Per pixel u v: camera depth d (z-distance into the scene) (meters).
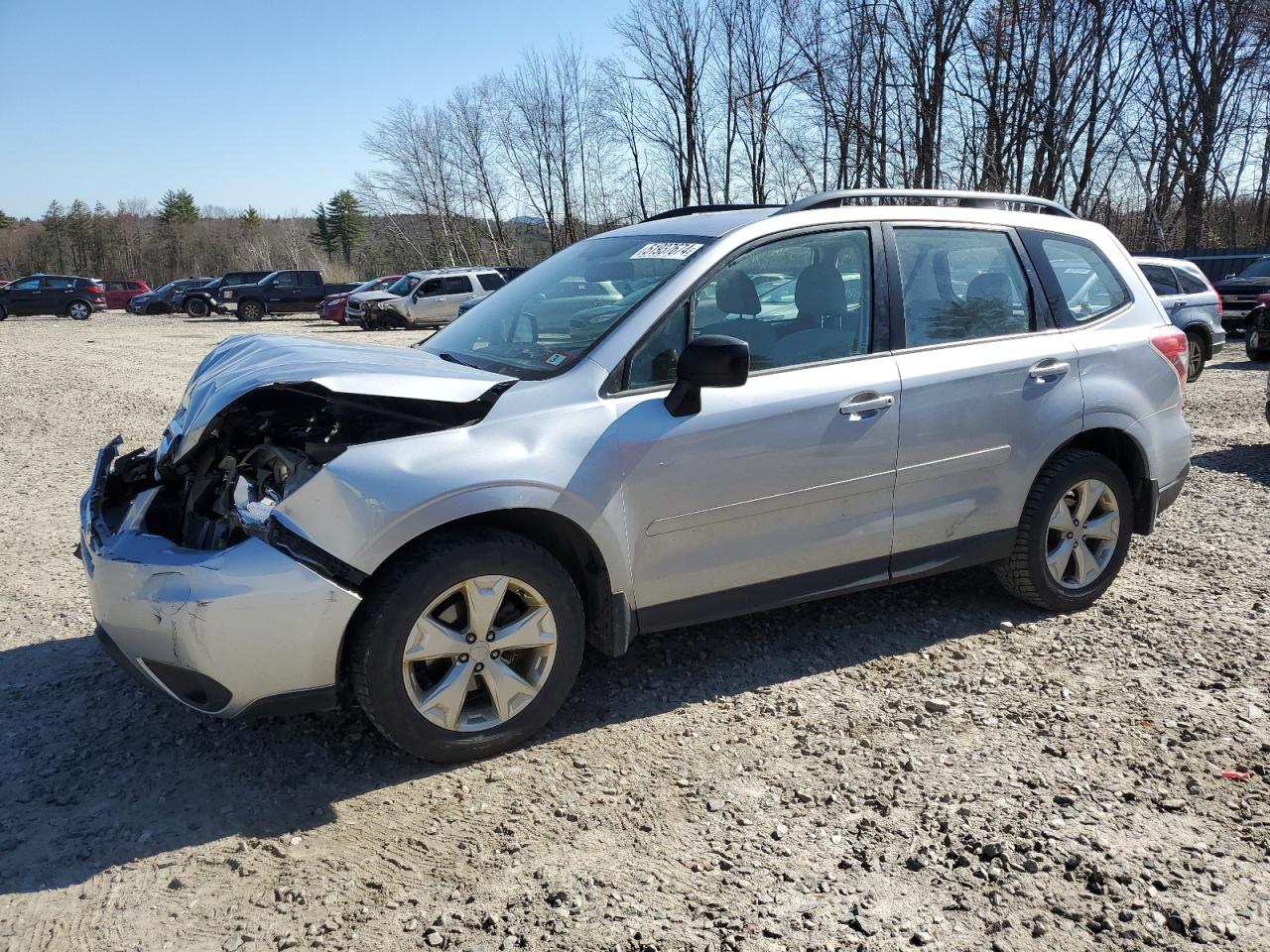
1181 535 5.75
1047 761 3.20
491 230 57.84
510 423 3.17
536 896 2.54
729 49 40.44
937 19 29.75
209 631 2.81
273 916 2.48
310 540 2.89
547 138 50.59
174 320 37.09
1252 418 10.00
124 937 2.41
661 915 2.47
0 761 3.27
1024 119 31.58
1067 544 4.38
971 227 4.19
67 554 5.64
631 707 3.60
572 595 3.29
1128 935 2.38
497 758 3.25
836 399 3.65
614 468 3.28
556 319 3.74
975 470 4.04
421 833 2.84
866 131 31.14
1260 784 3.05
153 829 2.87
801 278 3.76
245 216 135.50
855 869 2.65
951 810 2.92
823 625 4.35
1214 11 32.12
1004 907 2.49
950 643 4.16
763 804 2.97
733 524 3.55
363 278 87.75
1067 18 30.64
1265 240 39.69
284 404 3.56
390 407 3.07
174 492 3.68
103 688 3.82
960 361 3.95
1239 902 2.49
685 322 3.50
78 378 15.03
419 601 2.99
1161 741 3.33
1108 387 4.32
